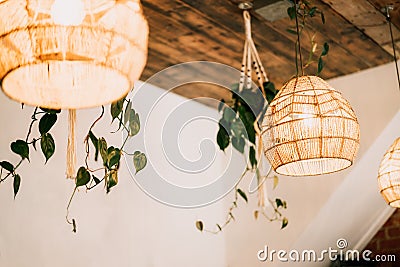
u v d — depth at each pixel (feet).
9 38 3.70
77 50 3.66
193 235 11.39
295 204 12.45
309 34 9.18
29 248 8.09
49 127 6.45
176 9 8.33
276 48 9.98
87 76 4.15
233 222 12.30
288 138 6.77
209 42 9.46
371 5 9.14
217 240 11.95
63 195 8.80
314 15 8.90
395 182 9.13
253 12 8.71
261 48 9.95
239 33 9.27
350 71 11.68
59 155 8.88
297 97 6.85
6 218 7.88
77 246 8.87
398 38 10.19
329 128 6.68
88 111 9.54
